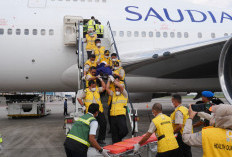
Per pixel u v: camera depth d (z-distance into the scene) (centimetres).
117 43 931
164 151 281
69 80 934
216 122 178
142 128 800
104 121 427
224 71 562
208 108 327
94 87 425
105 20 948
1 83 924
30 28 903
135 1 1030
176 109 334
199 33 1003
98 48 579
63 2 970
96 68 490
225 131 174
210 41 704
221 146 171
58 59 908
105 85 471
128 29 952
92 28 627
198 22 1023
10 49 884
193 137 191
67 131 516
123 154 315
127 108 494
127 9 993
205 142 178
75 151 284
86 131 289
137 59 834
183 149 334
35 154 473
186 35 989
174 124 339
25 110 1190
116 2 1007
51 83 951
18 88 969
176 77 984
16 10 925
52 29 913
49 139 629
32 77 918
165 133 284
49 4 958
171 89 1038
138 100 1289
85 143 288
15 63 891
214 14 1070
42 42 901
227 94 546
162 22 987
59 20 928
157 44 959
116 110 426
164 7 1038
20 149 515
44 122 1004
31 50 895
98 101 429
